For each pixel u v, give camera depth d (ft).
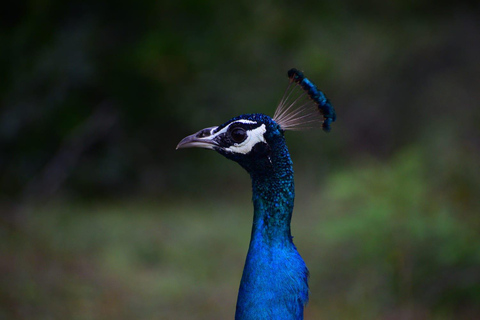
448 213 30.68
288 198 14.39
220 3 59.16
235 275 38.88
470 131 47.60
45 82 55.57
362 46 75.92
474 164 34.24
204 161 64.28
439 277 29.91
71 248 37.09
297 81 15.16
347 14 72.79
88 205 53.11
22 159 55.42
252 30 60.59
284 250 14.08
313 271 35.88
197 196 60.85
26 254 33.22
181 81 57.93
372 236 31.65
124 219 48.26
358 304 30.37
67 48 55.36
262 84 63.31
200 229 47.73
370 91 76.79
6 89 55.47
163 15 57.98
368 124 74.69
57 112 56.08
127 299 32.14
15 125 54.70
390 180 32.37
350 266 34.42
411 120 72.59
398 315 28.78
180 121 61.77
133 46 57.21
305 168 66.49
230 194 61.98
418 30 76.07
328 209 40.98
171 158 63.00
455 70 71.56
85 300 30.32
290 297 13.71
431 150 39.58
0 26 57.00
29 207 45.32
